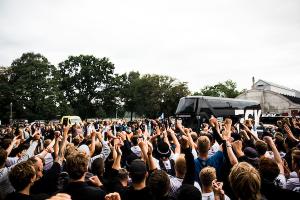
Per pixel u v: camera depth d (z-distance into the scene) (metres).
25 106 75.81
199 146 5.32
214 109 26.34
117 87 91.19
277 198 3.94
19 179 3.91
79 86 90.50
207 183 4.11
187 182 4.47
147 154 4.89
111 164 6.21
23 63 79.69
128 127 24.27
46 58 82.44
